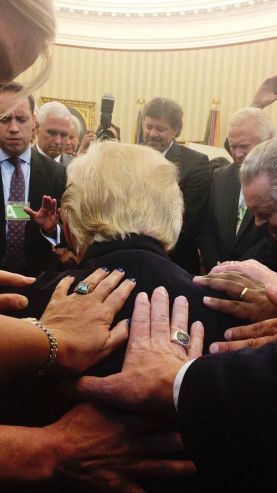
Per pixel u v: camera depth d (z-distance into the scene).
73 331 1.10
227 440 0.90
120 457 1.08
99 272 1.22
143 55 8.91
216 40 8.44
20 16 0.97
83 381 1.09
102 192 1.26
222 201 3.47
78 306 1.15
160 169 1.31
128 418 1.09
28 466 1.05
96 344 1.09
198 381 0.95
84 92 9.05
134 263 1.22
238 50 8.30
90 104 9.02
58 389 1.15
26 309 1.22
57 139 4.09
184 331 1.14
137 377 1.05
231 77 8.38
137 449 1.09
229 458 0.91
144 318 1.15
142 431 1.09
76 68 9.02
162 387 1.02
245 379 0.91
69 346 1.06
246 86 8.27
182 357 1.10
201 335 1.16
